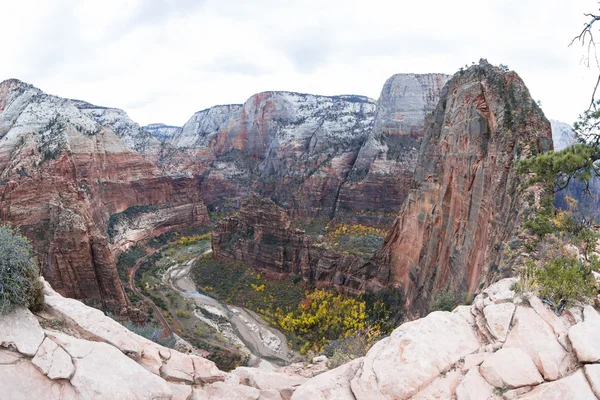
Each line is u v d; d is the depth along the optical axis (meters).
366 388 8.67
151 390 8.65
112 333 10.00
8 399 7.41
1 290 8.60
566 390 7.04
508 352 8.27
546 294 9.93
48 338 8.68
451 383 8.37
